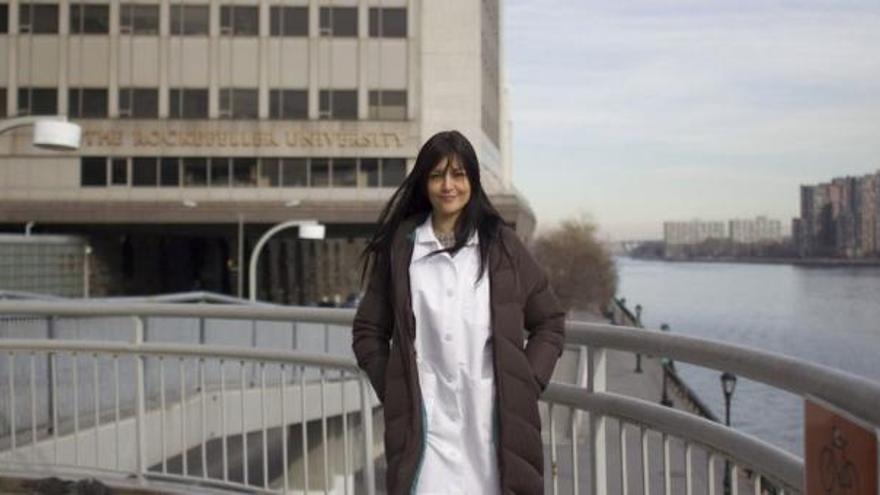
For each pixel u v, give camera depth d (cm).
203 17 6003
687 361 303
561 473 395
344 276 7406
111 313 568
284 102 6038
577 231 10944
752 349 266
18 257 4931
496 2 7825
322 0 6053
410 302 280
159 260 7106
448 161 280
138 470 559
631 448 363
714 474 304
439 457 275
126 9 5959
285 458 518
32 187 5844
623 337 336
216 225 6156
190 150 5953
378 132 6053
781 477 258
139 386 565
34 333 859
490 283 276
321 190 6028
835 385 207
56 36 5912
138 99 5962
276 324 1068
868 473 186
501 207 5909
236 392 639
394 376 278
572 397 368
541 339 283
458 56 6116
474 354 275
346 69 6072
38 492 545
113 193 5909
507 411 270
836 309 12400
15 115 5888
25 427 702
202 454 560
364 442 476
